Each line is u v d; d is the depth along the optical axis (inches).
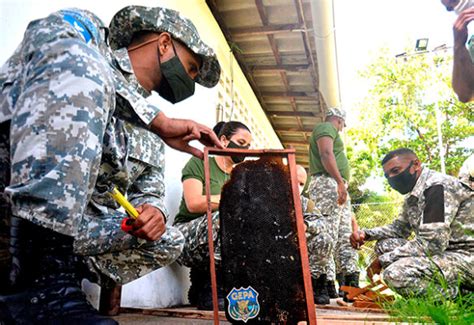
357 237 121.6
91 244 56.3
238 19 167.8
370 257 149.9
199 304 89.1
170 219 115.1
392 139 625.6
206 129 54.7
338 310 96.9
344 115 166.7
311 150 156.0
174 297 113.3
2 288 42.8
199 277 104.1
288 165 60.2
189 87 63.8
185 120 52.4
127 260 63.2
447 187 100.3
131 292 93.7
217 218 89.1
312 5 144.8
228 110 183.0
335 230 148.8
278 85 221.3
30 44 42.6
